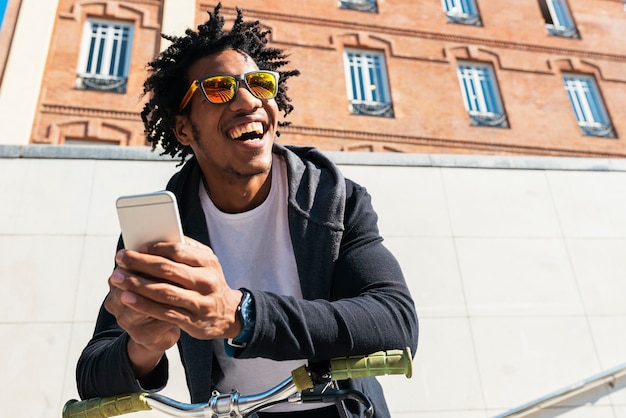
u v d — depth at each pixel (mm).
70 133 11453
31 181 4793
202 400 1468
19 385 3908
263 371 1526
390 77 14172
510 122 14383
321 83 13594
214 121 1519
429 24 15352
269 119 1573
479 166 5293
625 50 16516
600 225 5098
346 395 1046
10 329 4105
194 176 1589
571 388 3684
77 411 1166
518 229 4980
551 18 16953
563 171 5375
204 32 1668
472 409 4074
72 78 12047
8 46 11859
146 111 1919
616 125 15094
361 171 5102
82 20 12852
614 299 4695
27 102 11281
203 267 917
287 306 1002
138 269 875
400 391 4094
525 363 4316
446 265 4699
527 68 15414
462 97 14430
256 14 14016
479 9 16109
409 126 13602
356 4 15086
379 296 1195
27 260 4406
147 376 1167
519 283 4691
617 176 5422
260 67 1887
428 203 5008
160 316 879
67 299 4281
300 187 1516
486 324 4457
